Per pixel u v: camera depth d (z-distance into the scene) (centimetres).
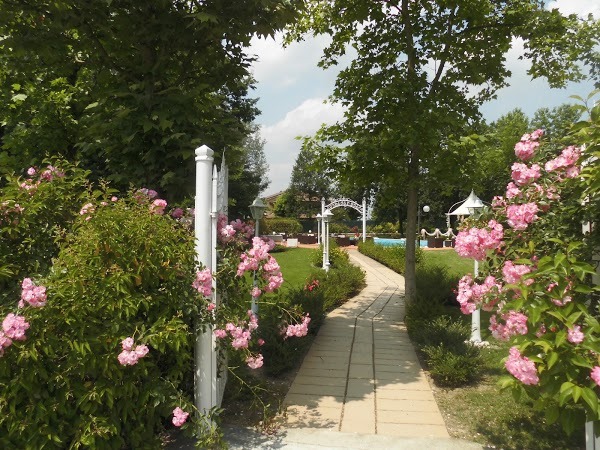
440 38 806
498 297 329
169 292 353
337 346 685
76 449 291
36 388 288
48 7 483
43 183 380
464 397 475
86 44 538
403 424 410
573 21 749
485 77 860
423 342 637
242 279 423
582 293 288
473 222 386
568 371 250
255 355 418
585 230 326
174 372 354
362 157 841
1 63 656
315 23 880
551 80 805
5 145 775
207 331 382
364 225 3073
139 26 521
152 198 453
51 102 738
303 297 752
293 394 487
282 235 3553
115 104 534
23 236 357
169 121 481
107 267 326
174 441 376
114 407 317
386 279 1546
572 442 367
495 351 630
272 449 360
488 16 820
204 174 385
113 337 312
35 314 285
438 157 794
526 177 341
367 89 813
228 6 515
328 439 378
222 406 447
